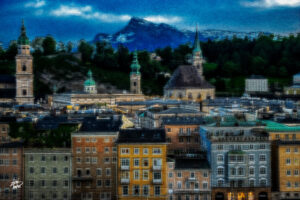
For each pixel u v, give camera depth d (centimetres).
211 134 13725
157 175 13162
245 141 13300
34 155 13275
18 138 13762
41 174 13262
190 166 13350
